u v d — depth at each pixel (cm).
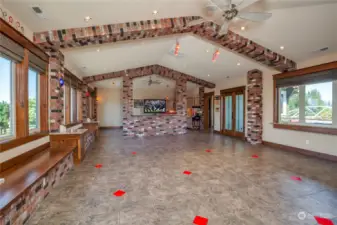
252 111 682
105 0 279
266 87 655
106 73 829
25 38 308
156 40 516
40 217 225
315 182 329
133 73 859
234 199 270
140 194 285
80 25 352
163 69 892
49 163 290
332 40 409
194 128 1141
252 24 398
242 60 609
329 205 253
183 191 295
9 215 182
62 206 250
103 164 432
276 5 325
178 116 930
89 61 604
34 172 252
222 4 279
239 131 811
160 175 363
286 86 580
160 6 328
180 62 755
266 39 447
